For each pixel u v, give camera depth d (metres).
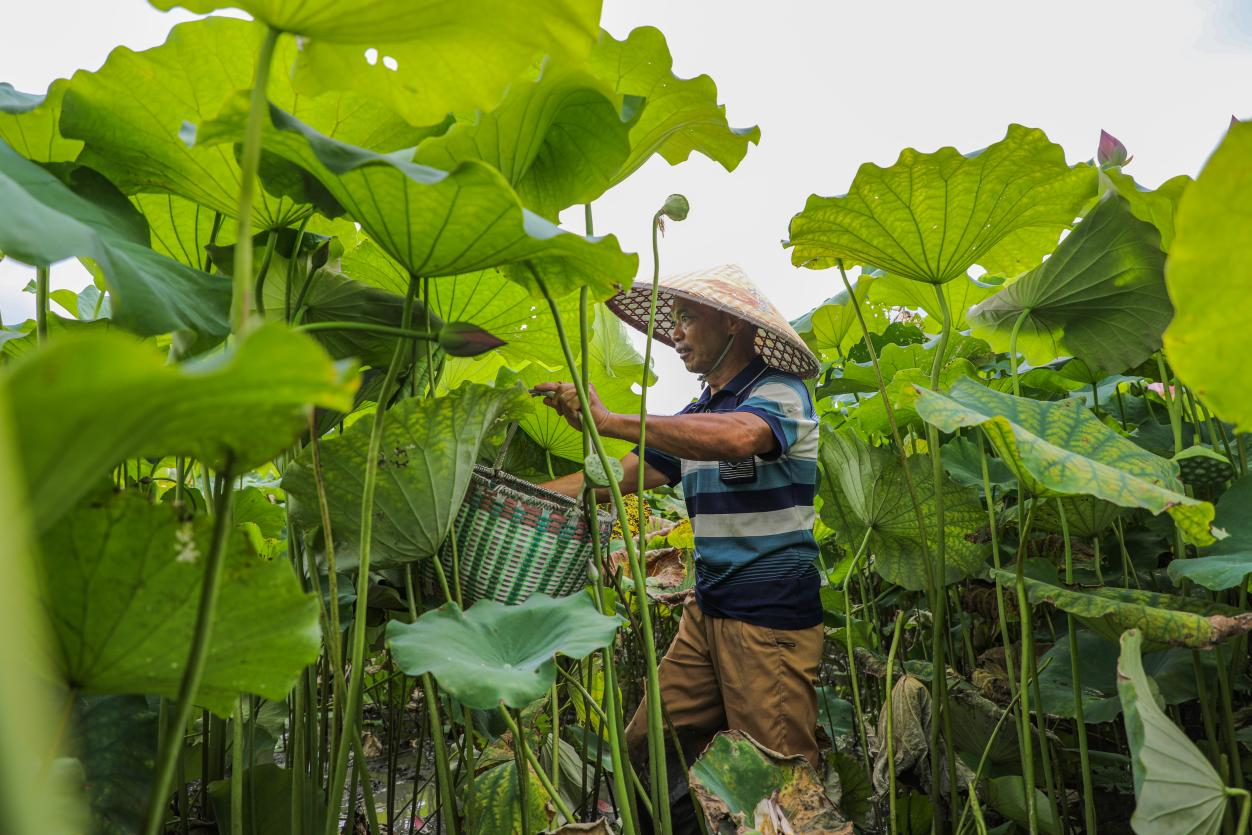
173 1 0.65
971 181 1.68
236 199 1.23
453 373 2.19
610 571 1.68
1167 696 1.67
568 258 1.06
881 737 2.16
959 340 2.76
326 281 1.45
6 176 0.78
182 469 1.38
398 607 1.71
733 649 2.44
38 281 1.19
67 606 0.67
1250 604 1.91
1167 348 0.70
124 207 1.03
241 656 0.74
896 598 2.98
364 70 0.77
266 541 2.09
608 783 2.31
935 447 1.81
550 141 1.25
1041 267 1.89
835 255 1.91
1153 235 1.70
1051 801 1.71
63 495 0.45
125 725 1.14
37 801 0.24
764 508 2.44
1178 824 1.09
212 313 0.97
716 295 2.49
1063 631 2.23
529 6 0.68
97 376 0.37
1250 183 0.63
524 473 2.30
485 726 1.72
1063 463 1.31
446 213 0.93
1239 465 1.89
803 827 1.59
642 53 1.38
